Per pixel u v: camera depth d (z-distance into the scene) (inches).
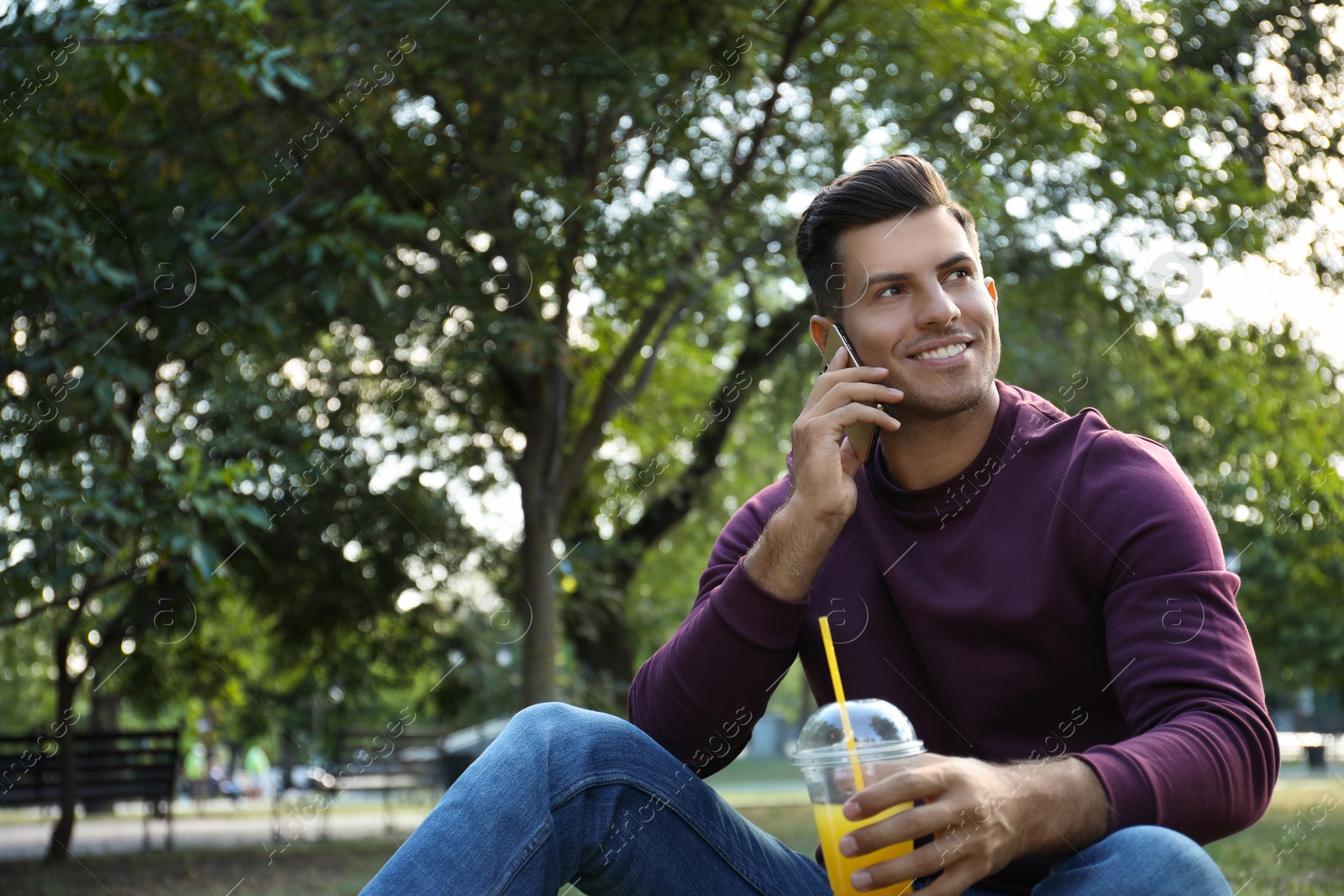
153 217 267.6
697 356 429.7
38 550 176.9
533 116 276.5
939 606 58.4
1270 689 542.0
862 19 283.6
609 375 300.7
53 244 189.8
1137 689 50.6
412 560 346.3
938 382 58.6
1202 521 53.3
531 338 268.2
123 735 338.3
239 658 418.0
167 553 177.0
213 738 893.8
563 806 50.3
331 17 273.6
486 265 288.0
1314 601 423.8
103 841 380.2
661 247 281.6
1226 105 294.2
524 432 310.8
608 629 433.4
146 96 188.1
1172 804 44.8
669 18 260.4
